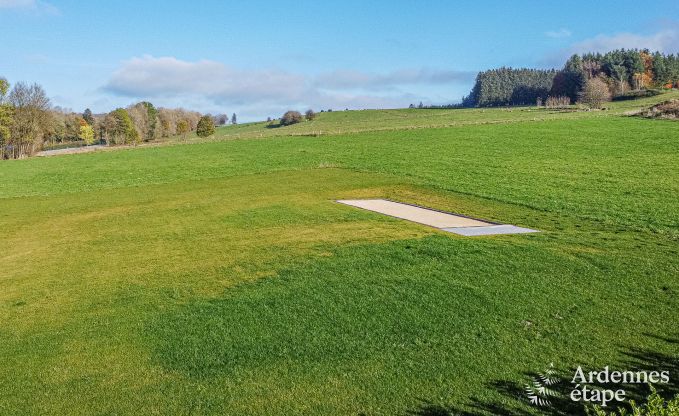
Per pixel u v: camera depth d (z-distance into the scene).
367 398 7.41
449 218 19.88
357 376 8.04
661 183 24.97
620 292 11.25
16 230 21.17
